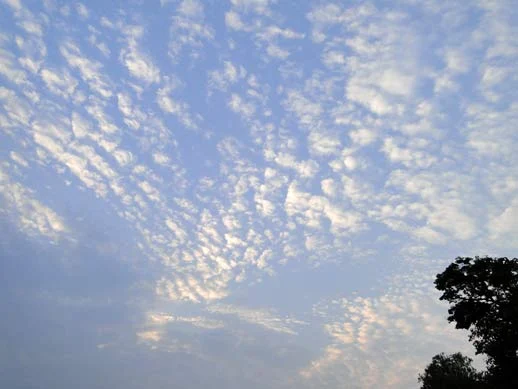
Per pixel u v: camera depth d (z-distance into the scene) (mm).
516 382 51375
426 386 72875
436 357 75250
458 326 55094
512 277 52719
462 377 68938
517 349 51719
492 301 54281
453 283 55281
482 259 54281
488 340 54406
